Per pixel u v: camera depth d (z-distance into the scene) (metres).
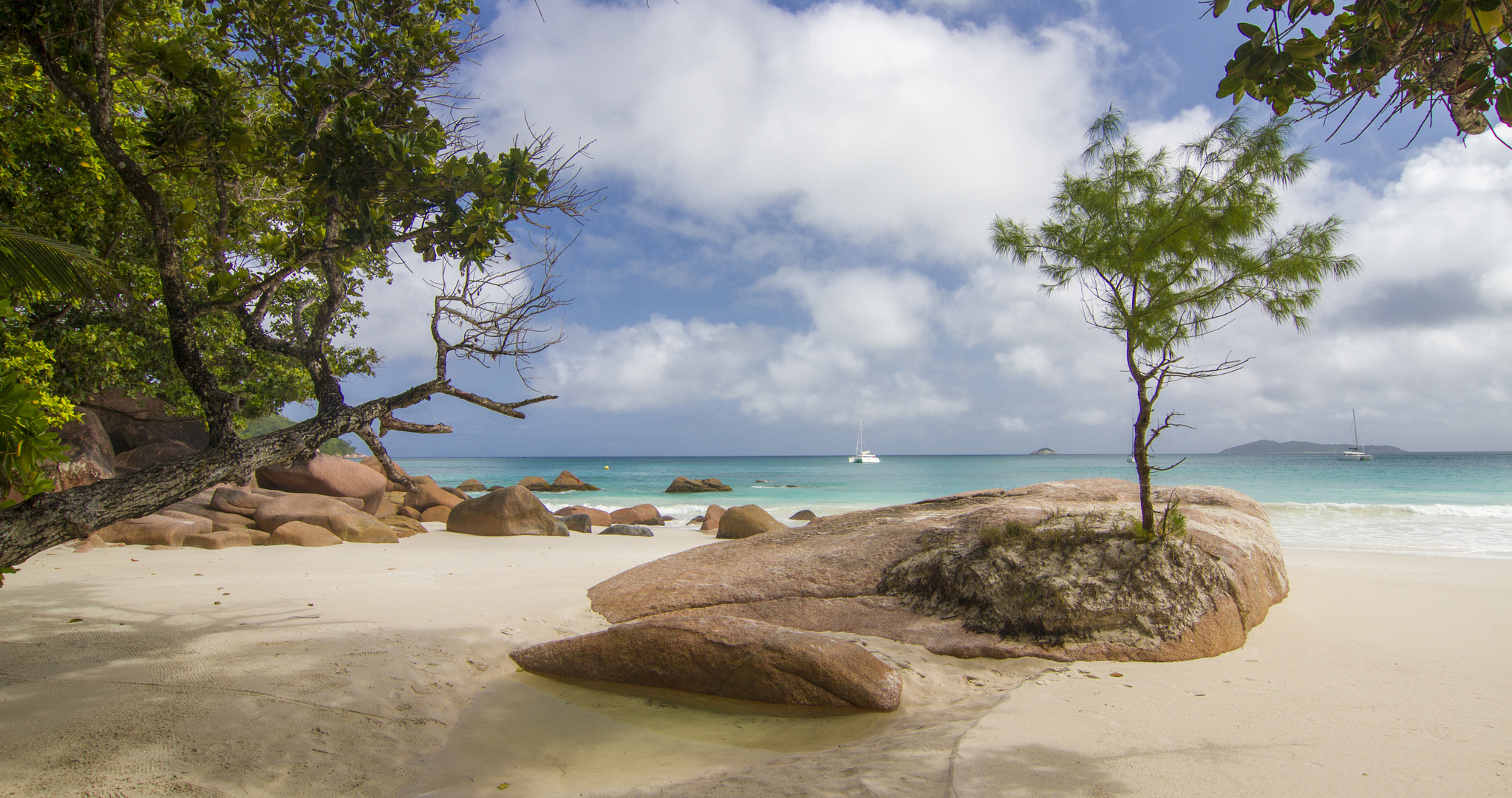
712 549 9.49
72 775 3.63
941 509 10.16
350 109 6.19
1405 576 10.18
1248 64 3.80
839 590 7.58
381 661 5.56
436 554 13.20
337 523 14.77
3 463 4.18
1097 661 5.91
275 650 5.65
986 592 6.81
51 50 5.80
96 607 7.01
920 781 3.64
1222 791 3.46
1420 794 3.38
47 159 9.60
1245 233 7.06
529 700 5.30
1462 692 5.02
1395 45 3.82
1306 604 7.87
